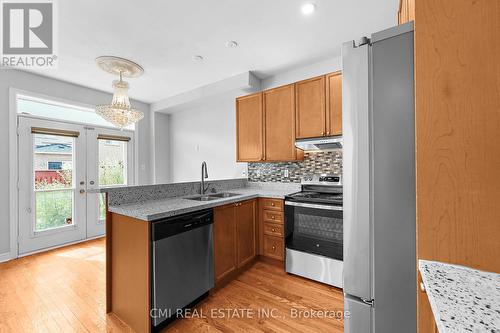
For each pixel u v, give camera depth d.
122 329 1.58
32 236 3.00
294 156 2.72
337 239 2.10
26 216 2.96
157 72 3.13
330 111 2.45
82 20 2.01
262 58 2.77
